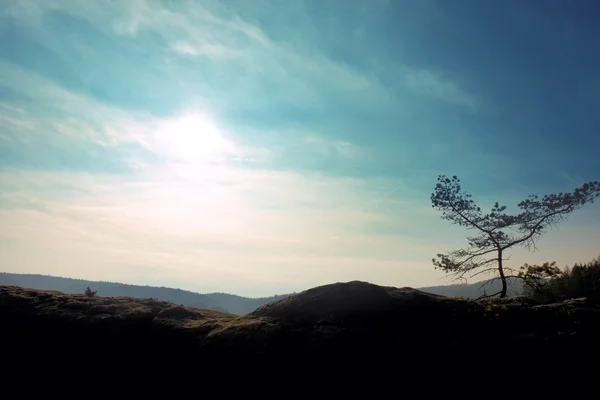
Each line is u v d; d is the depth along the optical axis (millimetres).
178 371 12742
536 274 17812
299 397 11875
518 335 13109
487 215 18688
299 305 15695
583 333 12758
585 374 11734
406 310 15180
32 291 16609
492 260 18672
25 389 12242
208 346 13367
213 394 11969
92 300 16203
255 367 12469
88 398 12070
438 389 12008
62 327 13906
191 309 17094
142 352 13547
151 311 15719
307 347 13250
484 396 11688
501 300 15812
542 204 18016
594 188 17234
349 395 11938
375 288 16656
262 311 16094
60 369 12805
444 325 14219
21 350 13250
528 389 11664
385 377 12375
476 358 12664
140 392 12266
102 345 13531
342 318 14703
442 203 19062
